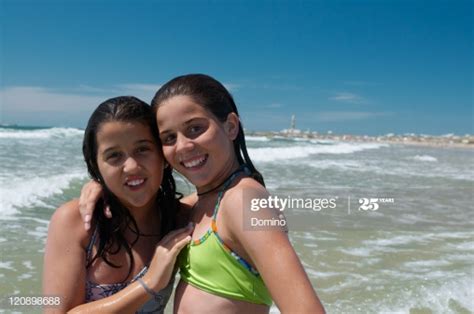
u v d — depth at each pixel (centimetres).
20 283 187
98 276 96
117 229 97
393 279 207
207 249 91
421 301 184
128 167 93
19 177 442
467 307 183
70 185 417
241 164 99
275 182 532
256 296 89
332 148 1627
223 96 96
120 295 92
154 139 97
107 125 93
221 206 90
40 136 1201
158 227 105
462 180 678
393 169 842
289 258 80
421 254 252
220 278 89
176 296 96
